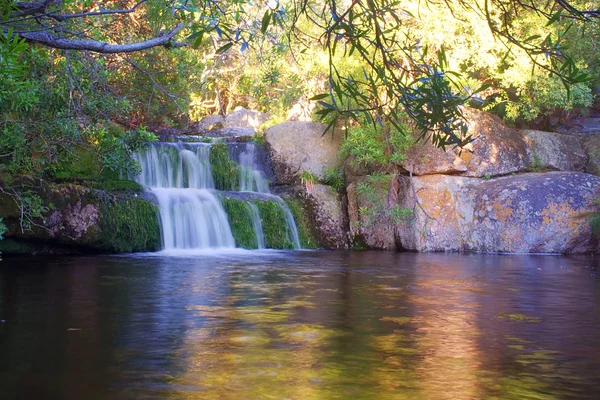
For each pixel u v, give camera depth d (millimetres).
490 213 17500
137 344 6008
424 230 17516
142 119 20750
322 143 19953
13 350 5738
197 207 16578
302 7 4461
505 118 21672
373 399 4438
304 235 18422
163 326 6840
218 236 16766
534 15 17766
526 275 11867
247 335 6441
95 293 9102
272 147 19953
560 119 23141
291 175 19641
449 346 6031
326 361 5445
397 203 18109
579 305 8477
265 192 19484
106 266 12531
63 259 13797
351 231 18641
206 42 16422
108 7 11688
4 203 13836
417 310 7984
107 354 5621
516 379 4957
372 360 5488
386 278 11203
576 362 5488
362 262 14094
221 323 7035
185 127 25438
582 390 4695
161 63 17875
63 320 7121
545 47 4051
